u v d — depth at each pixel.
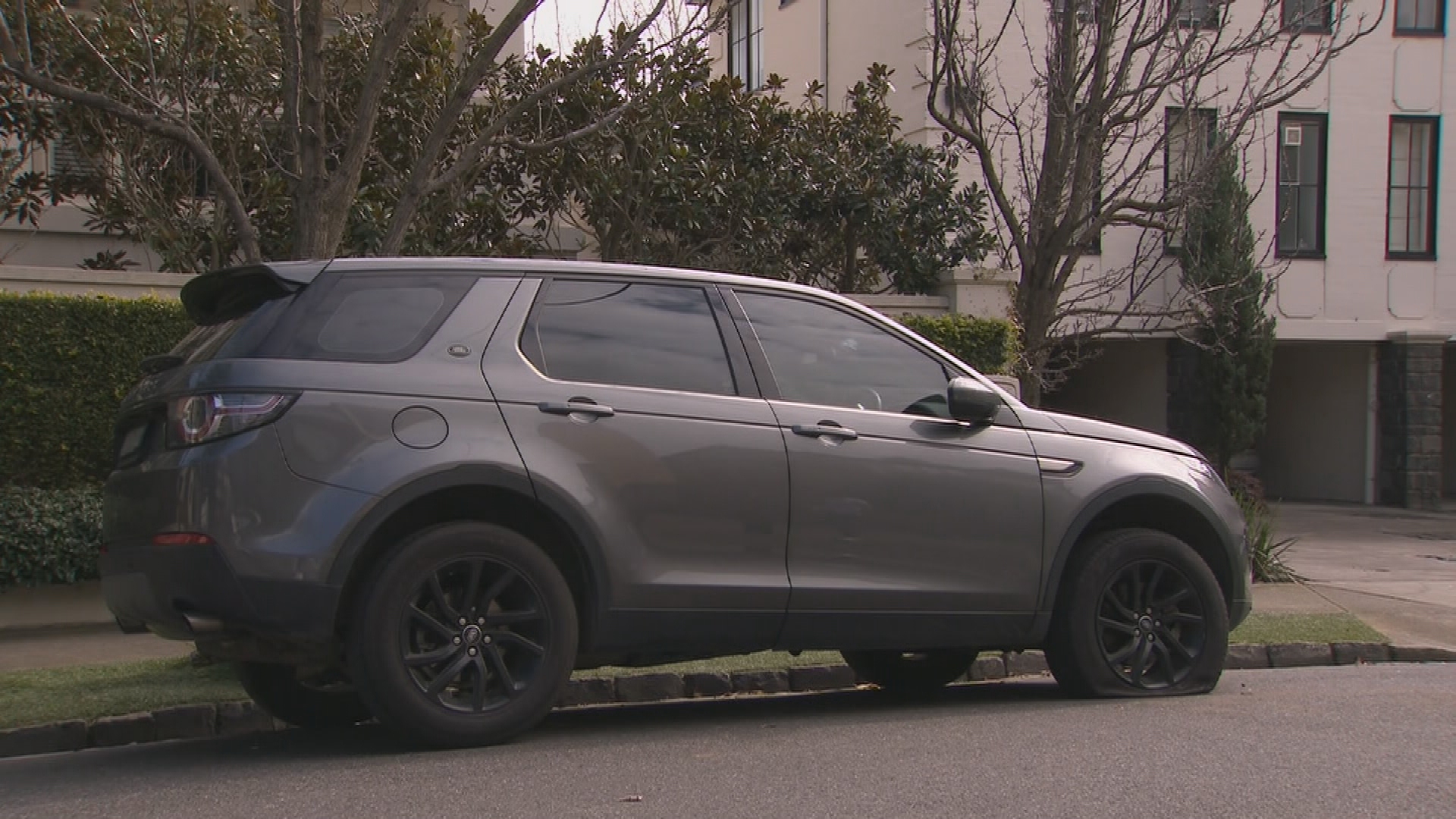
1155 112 15.52
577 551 5.29
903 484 5.86
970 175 15.88
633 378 5.52
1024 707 6.36
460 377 5.21
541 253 12.79
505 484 5.12
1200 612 6.52
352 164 7.84
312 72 7.65
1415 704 6.32
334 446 4.95
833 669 7.55
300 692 6.16
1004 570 6.06
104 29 10.93
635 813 4.26
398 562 4.98
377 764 5.01
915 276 12.98
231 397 4.90
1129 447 6.52
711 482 5.49
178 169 11.41
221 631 4.86
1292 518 18.45
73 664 7.87
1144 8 11.61
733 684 7.31
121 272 9.75
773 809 4.31
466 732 5.09
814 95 14.27
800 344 5.95
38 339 9.22
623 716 6.41
